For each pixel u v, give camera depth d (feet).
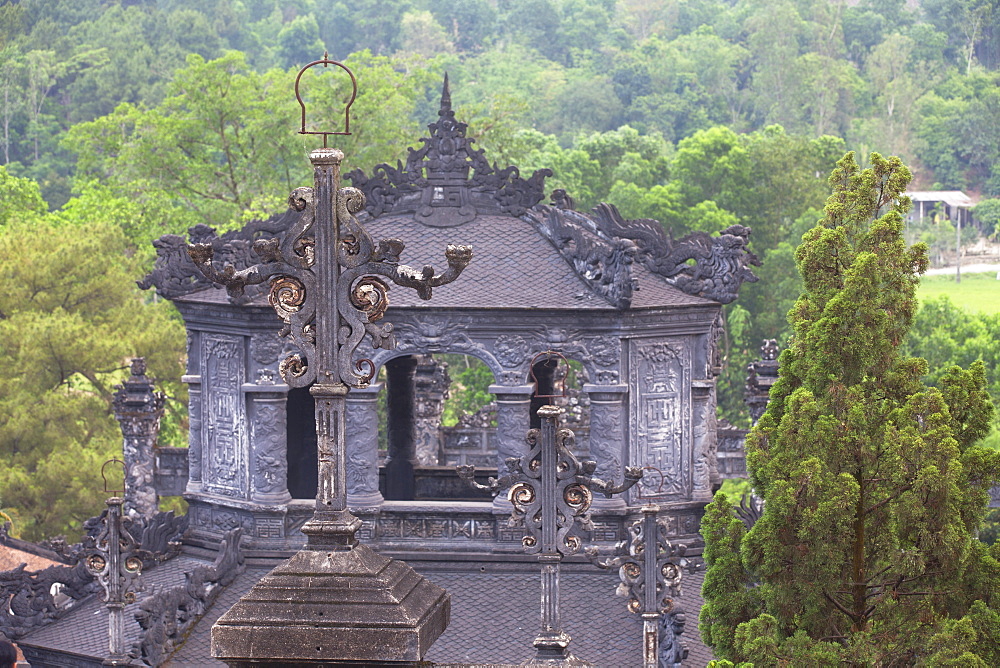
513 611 141.38
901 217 96.99
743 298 437.58
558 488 85.92
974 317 375.86
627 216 467.93
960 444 95.66
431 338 147.33
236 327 151.33
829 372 93.97
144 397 167.94
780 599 92.89
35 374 307.17
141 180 400.47
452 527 149.07
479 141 416.46
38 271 322.14
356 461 148.87
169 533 157.07
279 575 54.19
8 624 149.79
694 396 150.92
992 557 93.50
